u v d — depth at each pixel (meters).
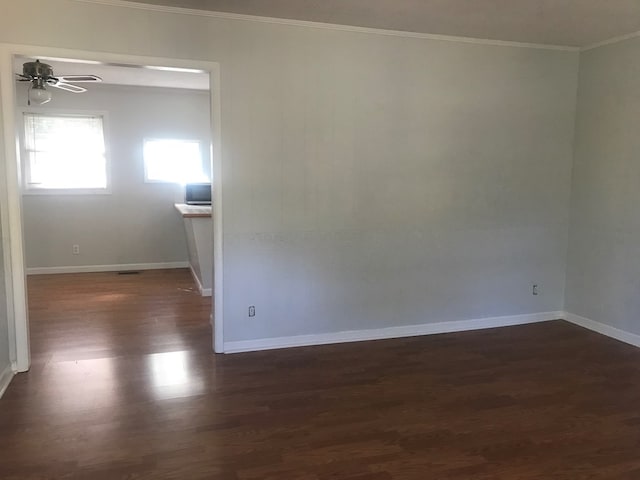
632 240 4.09
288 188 3.83
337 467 2.37
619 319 4.23
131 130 6.89
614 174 4.21
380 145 4.02
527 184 4.52
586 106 4.45
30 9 3.13
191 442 2.57
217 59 3.54
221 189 3.68
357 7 3.38
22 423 2.73
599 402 3.08
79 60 3.28
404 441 2.61
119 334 4.24
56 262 6.77
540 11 3.46
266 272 3.88
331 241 4.00
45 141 6.58
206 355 3.79
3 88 3.13
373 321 4.21
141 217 7.05
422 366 3.64
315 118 3.83
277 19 3.62
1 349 3.13
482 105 4.27
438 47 4.07
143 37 3.37
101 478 2.26
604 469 2.38
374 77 3.93
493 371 3.55
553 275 4.74
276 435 2.65
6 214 3.24
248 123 3.67
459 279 4.42
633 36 3.98
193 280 6.35
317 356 3.81
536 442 2.61
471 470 2.35
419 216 4.21
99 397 3.06
